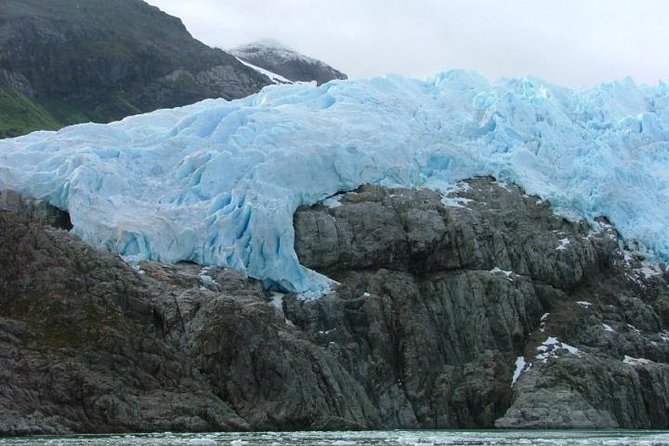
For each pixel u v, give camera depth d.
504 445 91.44
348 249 145.25
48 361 105.25
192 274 130.75
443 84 179.12
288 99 170.50
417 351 137.50
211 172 141.88
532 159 165.75
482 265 149.88
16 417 99.44
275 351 118.81
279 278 137.00
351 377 128.25
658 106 187.00
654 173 171.88
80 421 103.00
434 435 110.19
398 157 156.62
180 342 117.44
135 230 131.00
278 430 114.38
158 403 107.88
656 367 144.12
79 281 117.31
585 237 159.50
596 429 132.12
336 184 150.88
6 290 114.62
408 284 143.62
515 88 181.12
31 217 132.00
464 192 158.38
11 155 142.38
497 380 138.75
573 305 152.00
